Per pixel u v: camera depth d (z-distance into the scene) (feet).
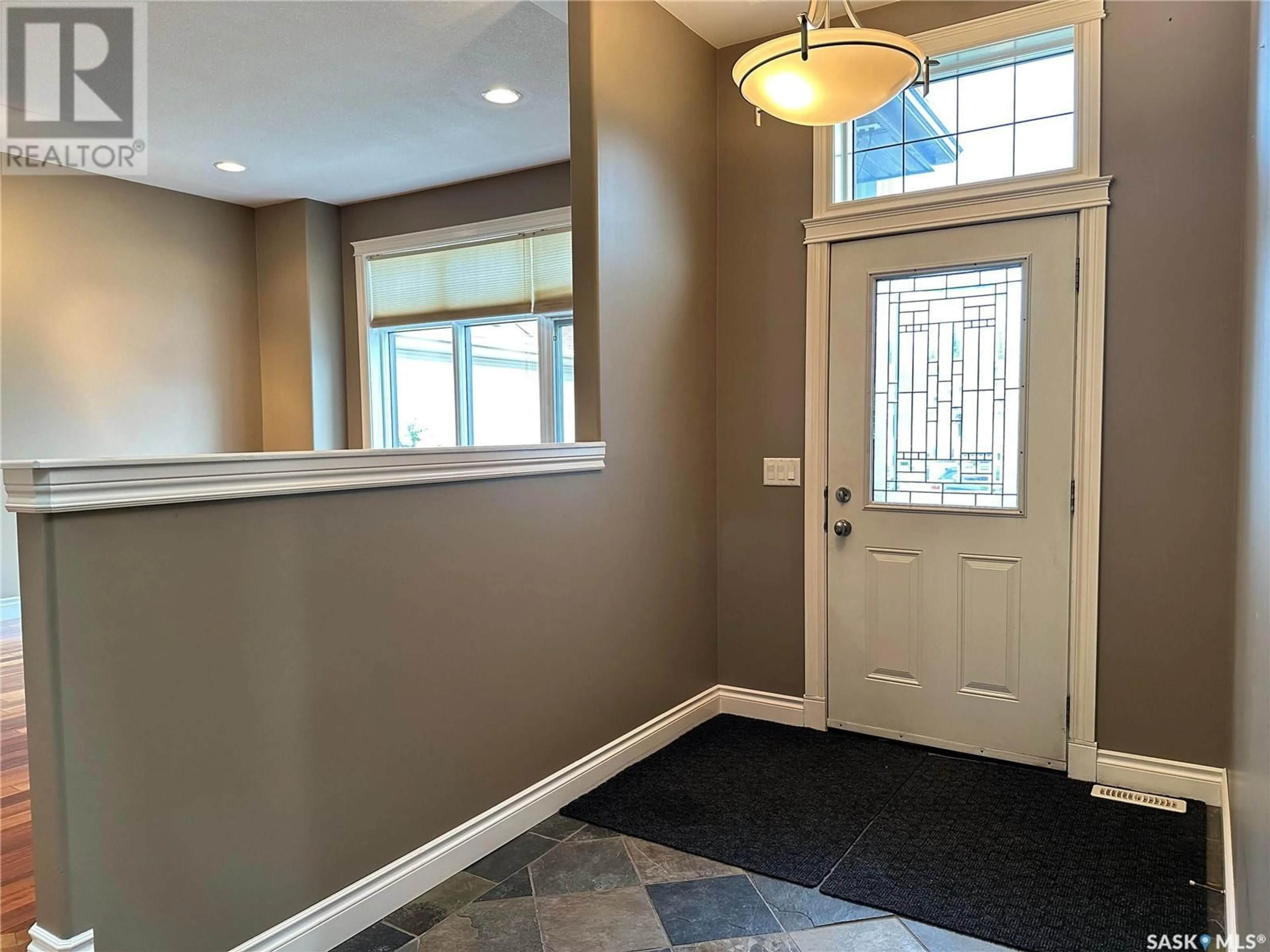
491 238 17.49
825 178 10.73
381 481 6.81
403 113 13.38
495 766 8.07
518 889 7.33
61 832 4.87
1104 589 9.20
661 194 10.36
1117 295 8.97
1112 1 8.87
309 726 6.32
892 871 7.49
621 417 9.76
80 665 4.93
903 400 10.39
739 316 11.50
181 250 18.13
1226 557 8.55
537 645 8.59
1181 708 8.86
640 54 9.93
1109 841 7.94
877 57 6.23
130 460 5.06
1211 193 8.48
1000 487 9.80
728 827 8.39
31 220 15.69
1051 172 9.25
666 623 10.73
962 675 10.14
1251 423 6.42
